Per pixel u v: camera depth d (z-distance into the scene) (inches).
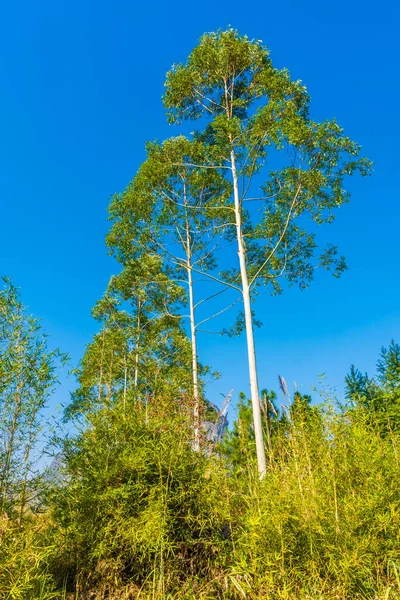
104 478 141.7
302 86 417.1
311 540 128.3
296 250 440.8
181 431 170.6
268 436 211.2
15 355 132.3
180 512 146.6
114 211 501.4
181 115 473.4
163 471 148.9
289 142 365.4
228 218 512.7
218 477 161.6
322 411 169.8
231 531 150.9
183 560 142.5
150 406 189.6
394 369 269.9
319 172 374.6
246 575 129.4
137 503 141.9
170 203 513.0
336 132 366.0
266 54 442.9
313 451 163.9
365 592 124.4
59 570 142.0
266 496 146.2
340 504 142.2
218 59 437.7
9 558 109.0
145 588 135.6
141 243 508.7
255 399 294.2
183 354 518.0
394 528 133.0
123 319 581.6
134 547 133.3
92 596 133.0
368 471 148.9
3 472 124.0
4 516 120.4
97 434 154.0
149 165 474.6
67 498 141.4
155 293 577.9
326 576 126.3
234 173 423.8
